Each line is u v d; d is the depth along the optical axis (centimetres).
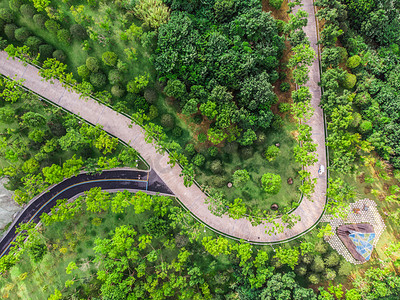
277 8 3653
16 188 3644
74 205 3481
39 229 3691
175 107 3641
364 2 3600
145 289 3450
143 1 3416
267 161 3800
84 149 3678
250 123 3406
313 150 3466
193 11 3547
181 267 3622
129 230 3406
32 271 3722
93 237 3731
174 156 3472
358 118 3597
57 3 3559
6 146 3469
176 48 3266
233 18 3434
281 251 3478
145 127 3516
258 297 3550
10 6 3472
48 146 3481
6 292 3731
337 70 3594
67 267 3362
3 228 3756
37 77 3784
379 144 3534
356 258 3712
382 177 3762
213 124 3562
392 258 3778
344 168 3509
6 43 3584
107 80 3681
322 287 3644
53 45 3638
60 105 3806
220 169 3691
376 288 3506
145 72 3644
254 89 3319
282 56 3744
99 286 3653
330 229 3547
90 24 3588
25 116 3366
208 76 3434
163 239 3706
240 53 3319
